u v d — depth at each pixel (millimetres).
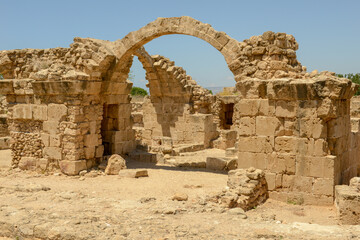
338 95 11211
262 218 9242
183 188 13086
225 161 16656
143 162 18203
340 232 7738
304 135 11781
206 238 7379
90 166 15812
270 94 12109
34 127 16016
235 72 13516
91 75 15312
